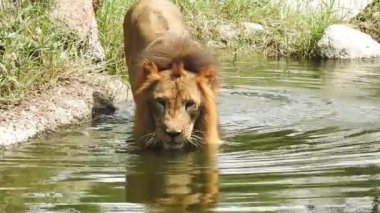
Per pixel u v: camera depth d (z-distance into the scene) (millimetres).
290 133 13211
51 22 15844
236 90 16703
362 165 11281
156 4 14922
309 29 23469
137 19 14711
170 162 11625
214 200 9789
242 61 21094
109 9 19000
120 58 17375
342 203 9719
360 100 15852
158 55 12836
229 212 9383
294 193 10047
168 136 12141
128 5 20312
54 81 14922
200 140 12539
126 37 15305
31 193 10234
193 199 9859
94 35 16812
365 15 25766
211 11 24656
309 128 13531
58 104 14328
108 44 17609
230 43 23375
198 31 23766
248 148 12344
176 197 9977
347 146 12344
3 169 11281
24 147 12516
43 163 11594
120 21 18906
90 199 9945
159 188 10320
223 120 14133
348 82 17984
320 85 17531
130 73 14852
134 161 11695
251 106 15273
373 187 10297
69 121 14109
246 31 23875
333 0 24656
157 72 12594
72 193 10188
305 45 22688
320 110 14961
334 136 12977
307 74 19047
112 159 11820
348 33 23078
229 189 10219
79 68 15656
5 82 13953
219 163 11477
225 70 19359
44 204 9812
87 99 14945
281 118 14305
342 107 15203
